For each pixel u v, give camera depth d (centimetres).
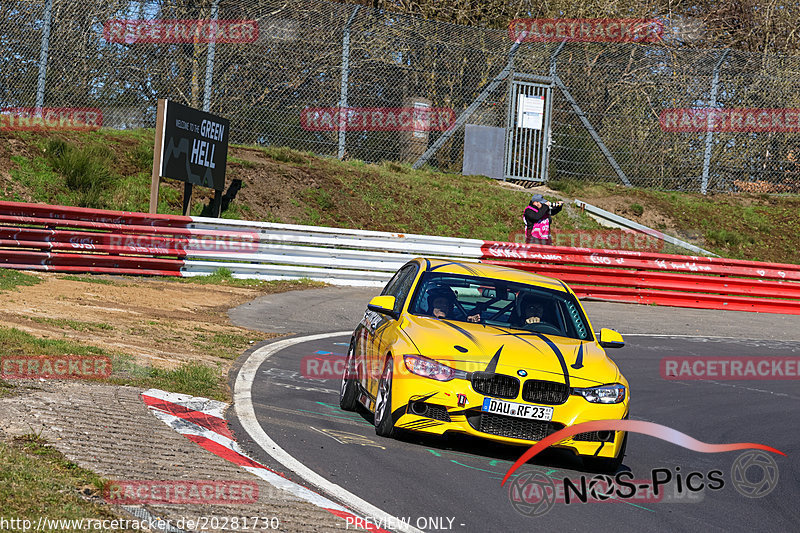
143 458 1287
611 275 4475
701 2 7562
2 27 4447
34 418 1380
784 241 5775
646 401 2350
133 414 1525
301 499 1211
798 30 7481
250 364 2258
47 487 1080
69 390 1603
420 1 6444
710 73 5834
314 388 2072
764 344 3584
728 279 4566
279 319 3128
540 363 1548
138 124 5056
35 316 2420
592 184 5997
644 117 5919
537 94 5828
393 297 1762
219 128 4459
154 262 3781
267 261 4053
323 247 4347
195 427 1523
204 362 2183
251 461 1373
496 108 5812
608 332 1794
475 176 5812
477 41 5603
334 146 5494
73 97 4694
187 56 4922
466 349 1556
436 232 5059
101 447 1301
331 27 5216
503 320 1748
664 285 4506
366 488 1313
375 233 4291
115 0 4691
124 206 4325
